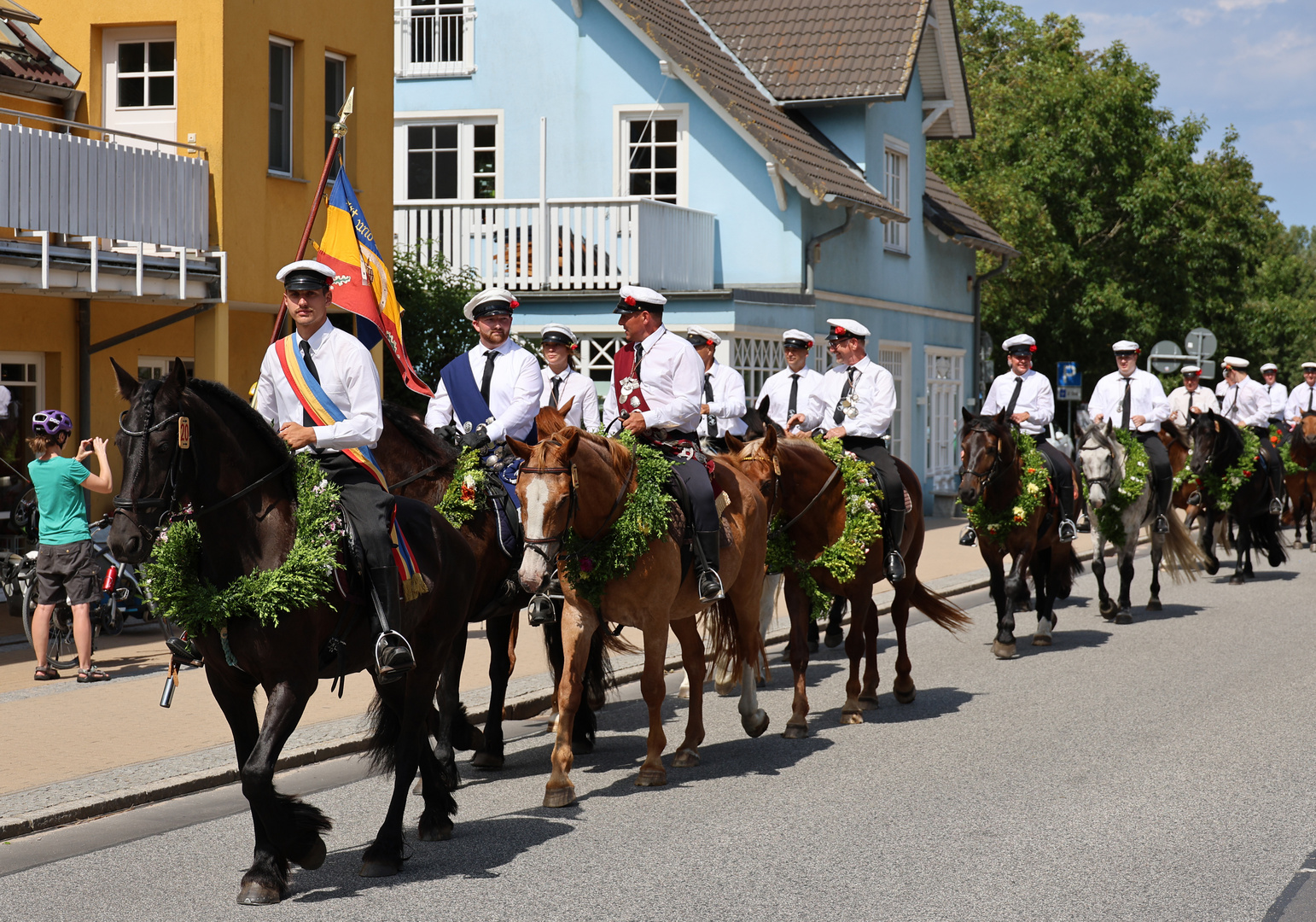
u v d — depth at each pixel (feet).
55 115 51.11
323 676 20.47
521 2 79.00
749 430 32.68
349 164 56.65
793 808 24.47
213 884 20.58
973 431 38.70
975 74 157.89
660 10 81.10
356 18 56.44
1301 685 35.40
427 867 21.30
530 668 38.27
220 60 49.08
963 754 28.48
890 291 87.35
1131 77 132.98
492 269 71.67
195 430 18.85
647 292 28.40
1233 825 23.03
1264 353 166.50
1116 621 47.62
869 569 32.04
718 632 29.71
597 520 24.57
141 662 37.78
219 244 49.29
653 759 26.43
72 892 20.25
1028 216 124.06
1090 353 139.33
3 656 38.65
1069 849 21.79
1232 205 135.64
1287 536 77.66
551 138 79.10
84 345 50.44
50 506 35.01
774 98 81.25
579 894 19.93
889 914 18.89
